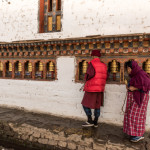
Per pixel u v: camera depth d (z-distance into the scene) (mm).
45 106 4941
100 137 3330
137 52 3711
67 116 4609
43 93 4961
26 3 5293
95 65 3609
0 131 4242
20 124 4094
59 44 4402
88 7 4383
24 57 5227
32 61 5102
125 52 3834
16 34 5426
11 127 4133
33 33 5180
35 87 5086
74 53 4453
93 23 4320
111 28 4105
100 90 3652
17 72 5539
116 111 4020
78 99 4465
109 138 3287
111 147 3105
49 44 4484
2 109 5383
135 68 3045
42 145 3711
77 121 4336
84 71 4441
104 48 4035
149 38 3377
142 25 3777
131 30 3887
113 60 4086
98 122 4203
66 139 3508
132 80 3082
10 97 5516
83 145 3342
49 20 5219
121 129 3779
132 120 3100
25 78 5301
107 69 4020
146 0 3740
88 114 3783
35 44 4660
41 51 4902
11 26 5508
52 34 4887
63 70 4645
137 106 3061
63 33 4727
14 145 4016
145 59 3660
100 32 4238
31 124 4051
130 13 3896
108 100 4105
